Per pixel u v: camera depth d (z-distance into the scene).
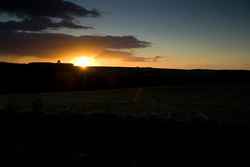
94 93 50.03
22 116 9.80
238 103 35.09
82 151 8.09
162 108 29.48
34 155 7.70
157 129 8.95
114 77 71.44
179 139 8.47
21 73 62.84
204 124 9.02
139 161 7.60
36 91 51.41
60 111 10.59
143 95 46.44
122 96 44.22
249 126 8.85
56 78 63.62
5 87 52.50
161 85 67.81
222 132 8.52
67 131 9.16
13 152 7.81
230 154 7.84
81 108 26.67
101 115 9.87
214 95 46.22
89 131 8.96
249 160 7.57
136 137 8.65
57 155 7.74
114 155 7.93
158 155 7.99
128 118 9.54
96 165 7.28
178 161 7.66
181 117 10.04
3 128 9.31
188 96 44.78
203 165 7.50
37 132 9.16
